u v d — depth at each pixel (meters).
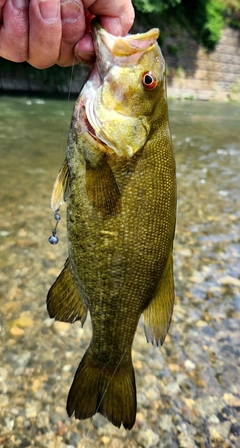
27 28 0.18
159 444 0.29
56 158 0.89
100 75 0.19
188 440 0.29
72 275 0.21
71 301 0.21
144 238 0.20
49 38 0.18
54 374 0.33
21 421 0.29
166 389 0.33
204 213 0.67
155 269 0.21
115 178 0.19
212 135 1.34
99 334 0.21
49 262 0.48
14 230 0.54
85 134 0.19
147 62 0.19
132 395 0.21
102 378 0.22
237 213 0.68
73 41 0.19
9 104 1.55
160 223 0.20
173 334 0.39
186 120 1.60
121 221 0.20
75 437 0.29
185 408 0.31
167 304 0.21
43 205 0.64
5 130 1.12
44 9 0.18
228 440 0.29
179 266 0.50
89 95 0.19
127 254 0.20
